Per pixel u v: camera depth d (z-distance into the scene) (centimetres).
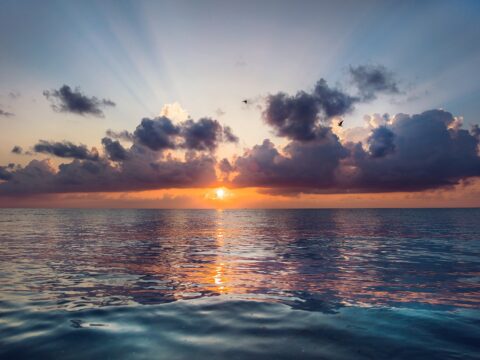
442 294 1070
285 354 613
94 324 787
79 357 602
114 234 3831
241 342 673
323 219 8600
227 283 1255
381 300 998
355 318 824
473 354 610
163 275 1423
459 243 2770
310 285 1212
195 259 1908
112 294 1083
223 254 2139
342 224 6072
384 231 4203
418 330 738
